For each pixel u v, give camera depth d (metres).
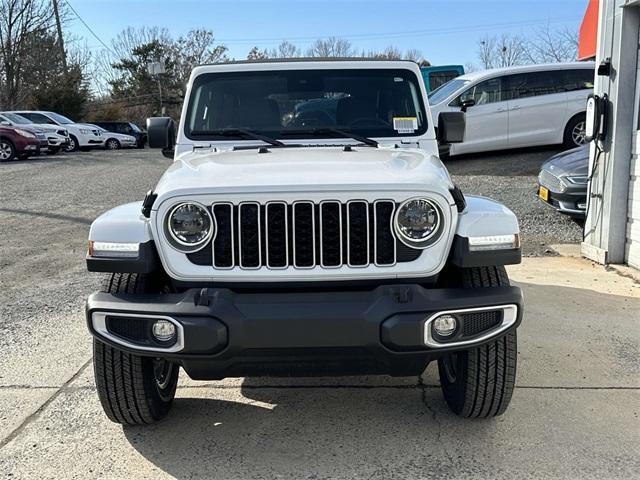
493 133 12.64
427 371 4.31
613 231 7.06
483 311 2.93
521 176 11.60
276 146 4.17
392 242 2.96
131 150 28.44
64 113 39.91
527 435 3.42
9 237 8.85
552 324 5.17
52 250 8.09
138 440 3.44
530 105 12.67
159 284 3.29
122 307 2.93
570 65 12.79
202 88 4.39
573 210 8.09
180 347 2.86
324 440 3.42
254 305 2.84
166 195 2.93
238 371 3.03
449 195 2.98
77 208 11.05
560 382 4.08
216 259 2.94
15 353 4.66
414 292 2.88
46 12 40.19
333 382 4.16
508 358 3.21
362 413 3.72
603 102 7.05
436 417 3.65
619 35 6.79
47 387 4.09
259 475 3.10
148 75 60.50
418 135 4.29
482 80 12.62
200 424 3.61
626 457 3.20
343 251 2.94
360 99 4.37
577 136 12.86
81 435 3.49
